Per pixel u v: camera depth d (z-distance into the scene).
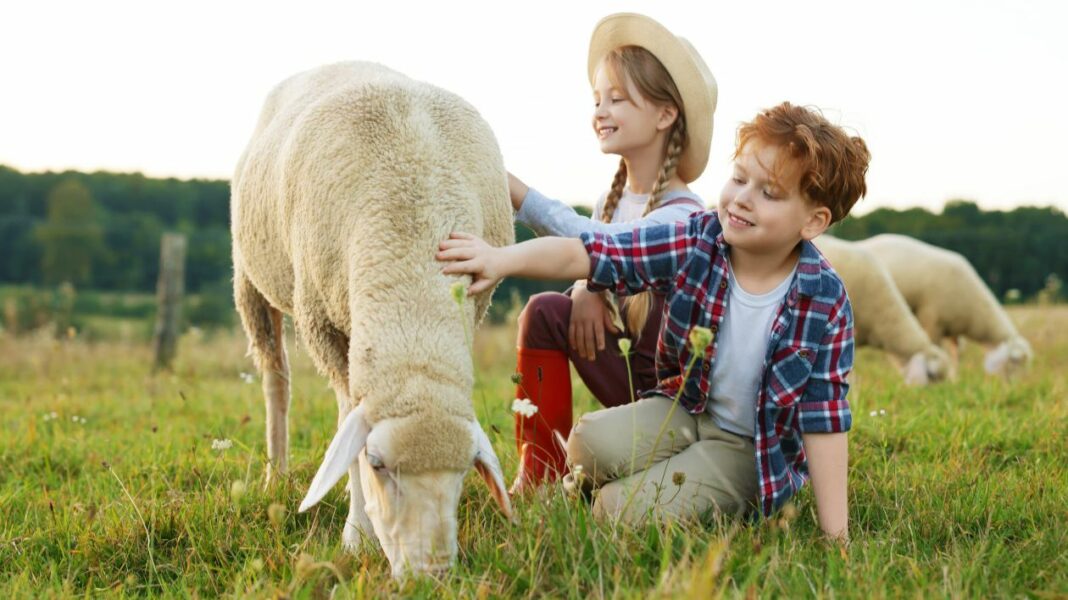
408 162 2.61
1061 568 2.22
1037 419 4.10
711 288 2.54
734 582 1.97
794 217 2.36
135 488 3.25
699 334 2.14
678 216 2.94
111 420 5.07
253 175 3.24
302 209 2.79
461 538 2.42
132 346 10.78
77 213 33.06
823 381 2.51
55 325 12.10
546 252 2.57
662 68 3.04
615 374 3.17
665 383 2.82
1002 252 19.25
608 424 2.75
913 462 3.47
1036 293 19.14
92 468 3.73
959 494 2.82
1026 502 2.78
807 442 2.55
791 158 2.29
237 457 3.62
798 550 2.28
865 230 24.34
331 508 2.94
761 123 2.34
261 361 3.64
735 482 2.68
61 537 2.71
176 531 2.67
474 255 2.48
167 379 7.13
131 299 20.83
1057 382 5.57
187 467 3.45
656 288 2.66
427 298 2.43
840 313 2.51
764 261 2.49
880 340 7.72
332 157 2.69
